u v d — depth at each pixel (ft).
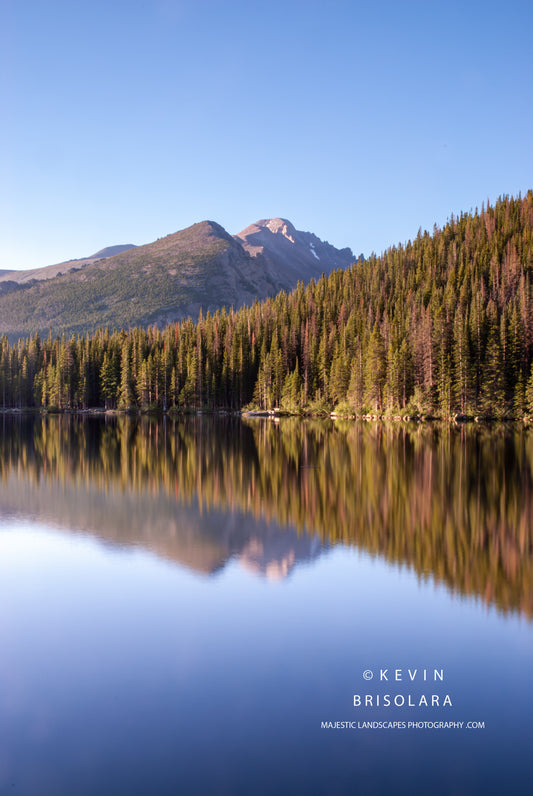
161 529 69.21
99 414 409.28
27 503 84.12
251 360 411.75
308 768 27.66
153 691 33.60
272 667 36.27
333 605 46.01
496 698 33.22
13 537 65.82
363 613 44.39
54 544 62.95
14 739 29.48
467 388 279.69
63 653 38.11
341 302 441.68
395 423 277.03
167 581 51.44
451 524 71.67
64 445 175.32
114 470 118.01
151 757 28.22
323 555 58.95
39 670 35.91
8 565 55.88
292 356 412.16
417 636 40.63
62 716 31.27
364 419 314.55
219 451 156.46
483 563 56.34
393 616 43.86
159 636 40.50
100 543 63.21
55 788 26.07
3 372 453.99
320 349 373.61
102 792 25.98
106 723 30.71
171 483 101.76
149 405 408.46
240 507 81.25
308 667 36.37
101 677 35.14
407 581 51.39
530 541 63.98
